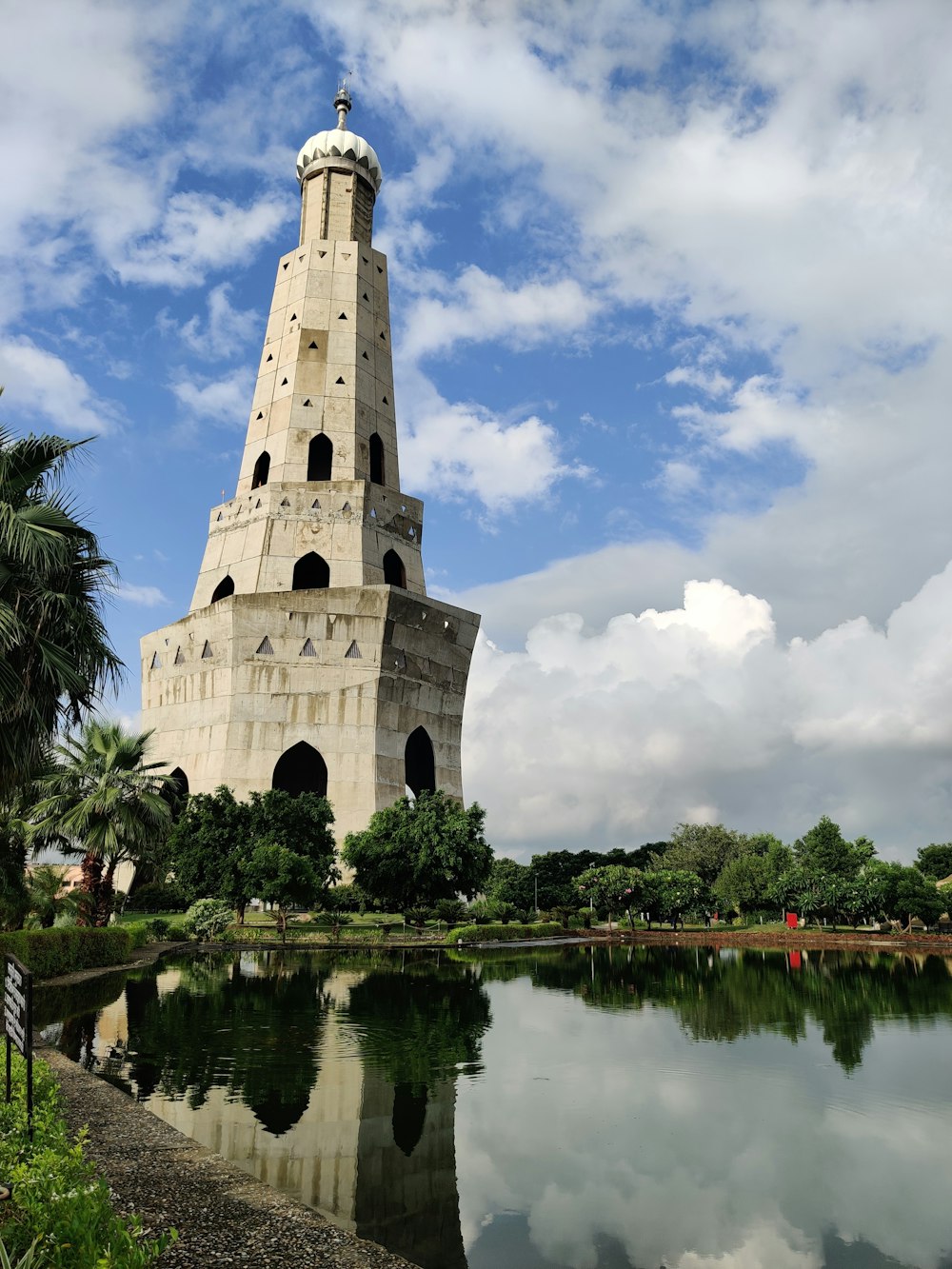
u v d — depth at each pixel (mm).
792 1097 16359
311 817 53875
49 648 15922
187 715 69438
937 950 56281
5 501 16344
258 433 74125
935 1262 9836
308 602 67688
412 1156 12812
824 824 108500
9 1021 10602
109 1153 10633
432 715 72125
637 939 67000
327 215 78750
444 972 37000
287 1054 18609
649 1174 12398
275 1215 8812
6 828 28266
